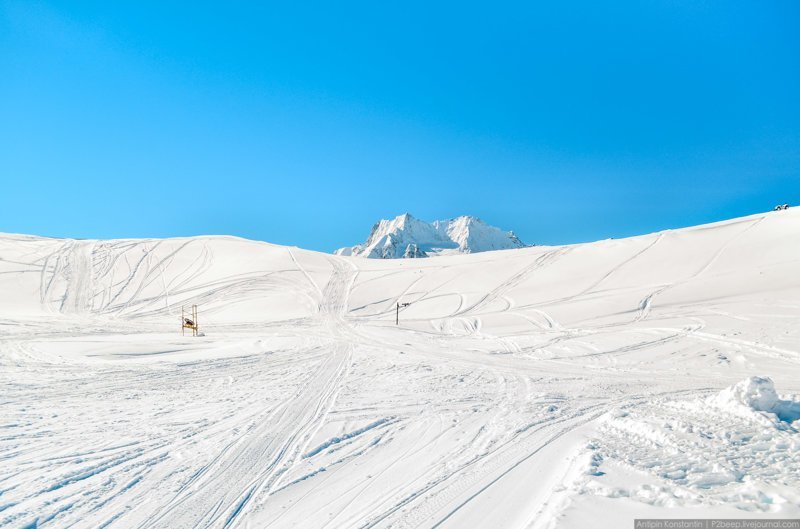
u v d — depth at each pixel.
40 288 47.72
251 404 11.16
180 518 5.38
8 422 9.59
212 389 13.23
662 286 34.56
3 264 52.25
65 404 11.35
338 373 15.84
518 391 12.35
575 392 12.12
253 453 7.57
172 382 14.38
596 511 4.57
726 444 6.26
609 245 49.94
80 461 7.25
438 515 5.08
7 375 15.57
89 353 21.03
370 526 4.96
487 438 8.02
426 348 22.97
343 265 59.12
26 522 5.27
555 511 4.67
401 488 5.96
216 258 59.78
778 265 32.88
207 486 6.26
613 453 6.33
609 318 28.98
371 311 41.22
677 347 19.19
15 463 7.16
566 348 20.98
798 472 5.11
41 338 26.45
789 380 13.06
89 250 59.59
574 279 41.94
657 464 5.71
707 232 46.06
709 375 14.41
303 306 43.06
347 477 6.46
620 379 14.07
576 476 5.59
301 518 5.28
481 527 4.71
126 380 14.71
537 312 33.53
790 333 19.20
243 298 46.09
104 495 6.00
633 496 4.87
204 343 25.58
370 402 11.20
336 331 31.58
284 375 15.57
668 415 8.06
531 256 52.06
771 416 7.06
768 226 42.94
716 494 4.73
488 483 5.90
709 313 25.83
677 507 4.52
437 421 9.31
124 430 8.95
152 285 50.28
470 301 40.88
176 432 8.80
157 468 6.93
